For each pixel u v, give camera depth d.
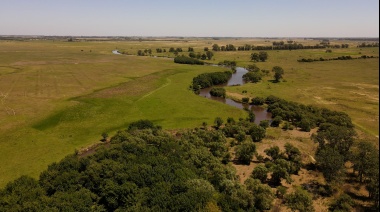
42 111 85.06
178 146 57.44
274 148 59.03
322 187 48.84
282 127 79.69
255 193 43.91
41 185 43.00
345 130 56.56
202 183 42.62
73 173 44.38
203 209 37.12
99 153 51.38
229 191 43.75
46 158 59.16
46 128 73.88
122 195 40.44
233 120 80.19
